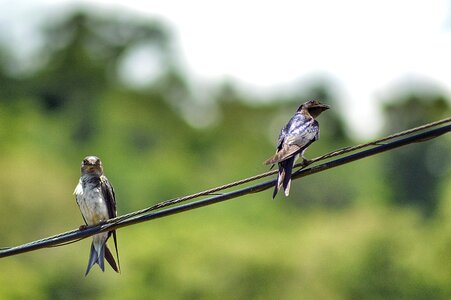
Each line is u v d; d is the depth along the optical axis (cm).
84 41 11062
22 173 5647
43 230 5597
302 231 6059
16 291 5075
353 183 8456
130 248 5450
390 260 5312
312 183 8231
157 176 7694
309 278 5216
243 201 7512
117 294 5162
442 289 5306
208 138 10181
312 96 10912
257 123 10906
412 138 1455
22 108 9494
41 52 10925
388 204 8462
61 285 5341
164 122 10425
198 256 5103
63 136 9100
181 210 1540
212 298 5059
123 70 11112
